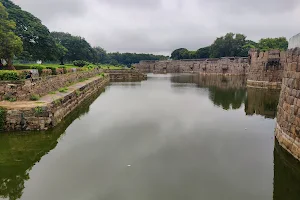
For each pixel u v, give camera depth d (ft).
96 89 121.39
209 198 27.12
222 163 35.60
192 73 314.35
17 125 45.91
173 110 71.56
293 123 33.76
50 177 31.63
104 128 52.80
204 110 71.67
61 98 56.90
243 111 70.28
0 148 40.93
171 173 32.63
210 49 339.77
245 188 29.12
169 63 355.97
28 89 53.83
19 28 119.96
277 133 40.78
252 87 126.93
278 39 291.17
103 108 74.43
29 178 31.35
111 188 28.99
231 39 303.89
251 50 133.28
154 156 38.04
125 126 54.39
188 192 28.19
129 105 79.71
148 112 68.69
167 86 144.97
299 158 31.71
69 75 91.35
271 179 31.17
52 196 27.45
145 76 218.38
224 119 60.90
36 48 129.08
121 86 145.89
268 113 67.62
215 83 163.53
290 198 27.09
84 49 268.00
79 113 67.15
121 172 32.89
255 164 35.35
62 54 183.73
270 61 115.96
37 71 65.26
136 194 27.73
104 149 40.83
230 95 101.86
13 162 35.91
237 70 241.55
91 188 28.99
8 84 51.08
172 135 48.24
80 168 34.04
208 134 48.75
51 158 37.27
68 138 46.16
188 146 42.32
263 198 27.14
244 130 51.47
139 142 44.11
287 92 36.76
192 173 32.65
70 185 29.68
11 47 74.43
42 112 46.37
